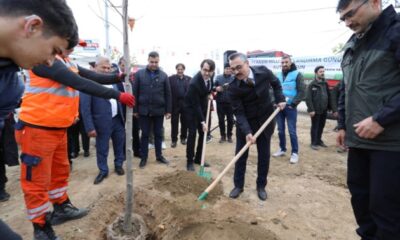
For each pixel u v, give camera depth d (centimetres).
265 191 396
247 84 353
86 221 316
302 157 589
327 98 649
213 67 479
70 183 441
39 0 103
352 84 212
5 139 381
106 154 455
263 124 365
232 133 800
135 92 503
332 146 692
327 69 1183
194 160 548
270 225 318
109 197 357
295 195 402
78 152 602
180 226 300
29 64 110
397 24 180
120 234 267
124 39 236
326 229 317
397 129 186
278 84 389
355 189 235
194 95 480
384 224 198
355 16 192
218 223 302
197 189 406
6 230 115
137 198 361
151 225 323
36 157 252
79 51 1198
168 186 410
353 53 213
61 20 109
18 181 467
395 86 187
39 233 269
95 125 439
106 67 402
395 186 191
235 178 395
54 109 251
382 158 194
